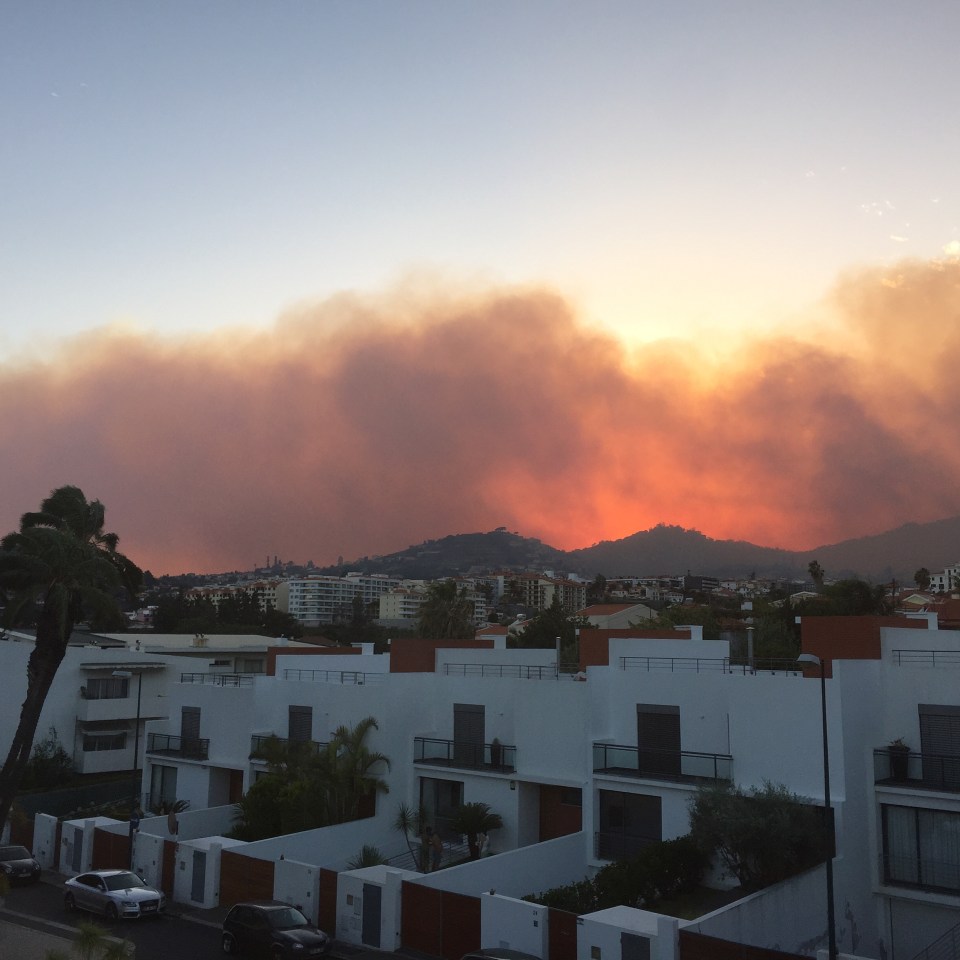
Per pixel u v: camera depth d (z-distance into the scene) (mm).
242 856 29375
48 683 34719
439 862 31328
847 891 24812
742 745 27625
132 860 32562
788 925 23000
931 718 26562
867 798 26047
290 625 146875
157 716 60875
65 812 49562
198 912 29219
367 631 154000
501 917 22922
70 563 34656
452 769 34000
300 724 39812
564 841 29297
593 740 30953
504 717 34906
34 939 25984
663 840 28406
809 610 75812
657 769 30219
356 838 33281
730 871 24875
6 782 33688
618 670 31906
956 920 24375
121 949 17750
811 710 26375
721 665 33594
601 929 21062
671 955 19766
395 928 25016
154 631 129000
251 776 39938
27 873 33250
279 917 24703
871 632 27547
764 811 24578
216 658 73750
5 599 35656
